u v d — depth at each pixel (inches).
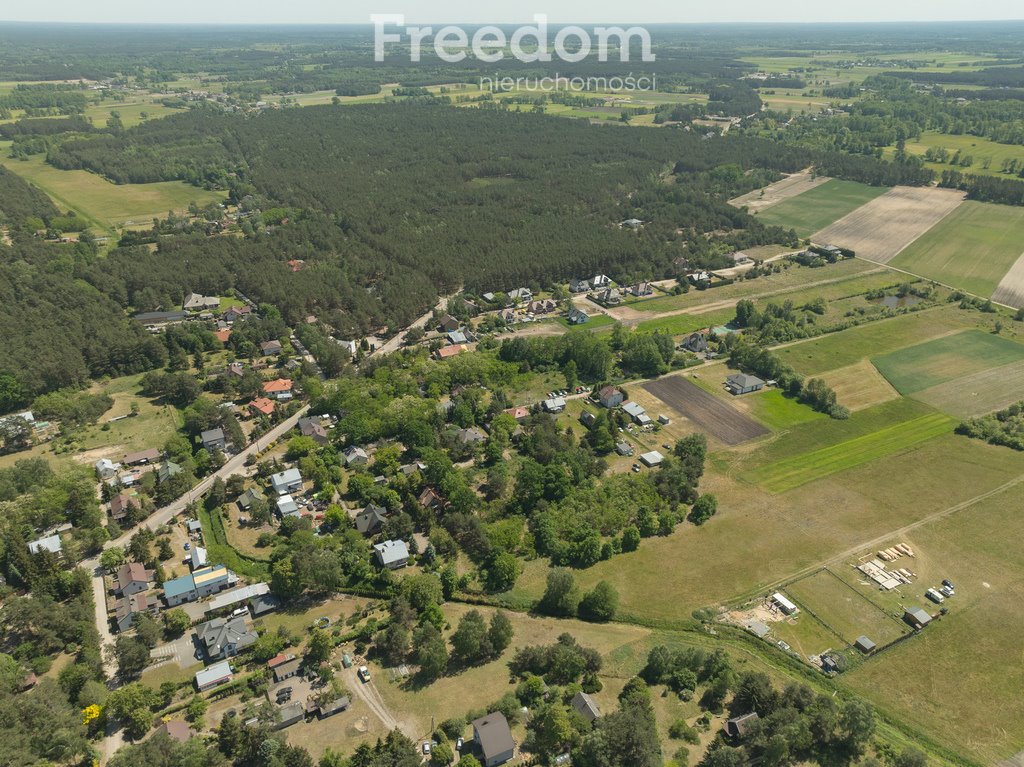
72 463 6791.3
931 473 6697.8
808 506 6230.3
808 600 5157.5
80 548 5600.4
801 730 3956.7
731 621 4985.2
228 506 6200.8
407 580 5132.9
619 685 4466.0
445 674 4562.0
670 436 7362.2
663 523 5900.6
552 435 7012.8
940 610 5039.4
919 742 4104.3
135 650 4522.6
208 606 5098.4
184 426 7445.9
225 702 4367.6
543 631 4916.3
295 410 7790.4
